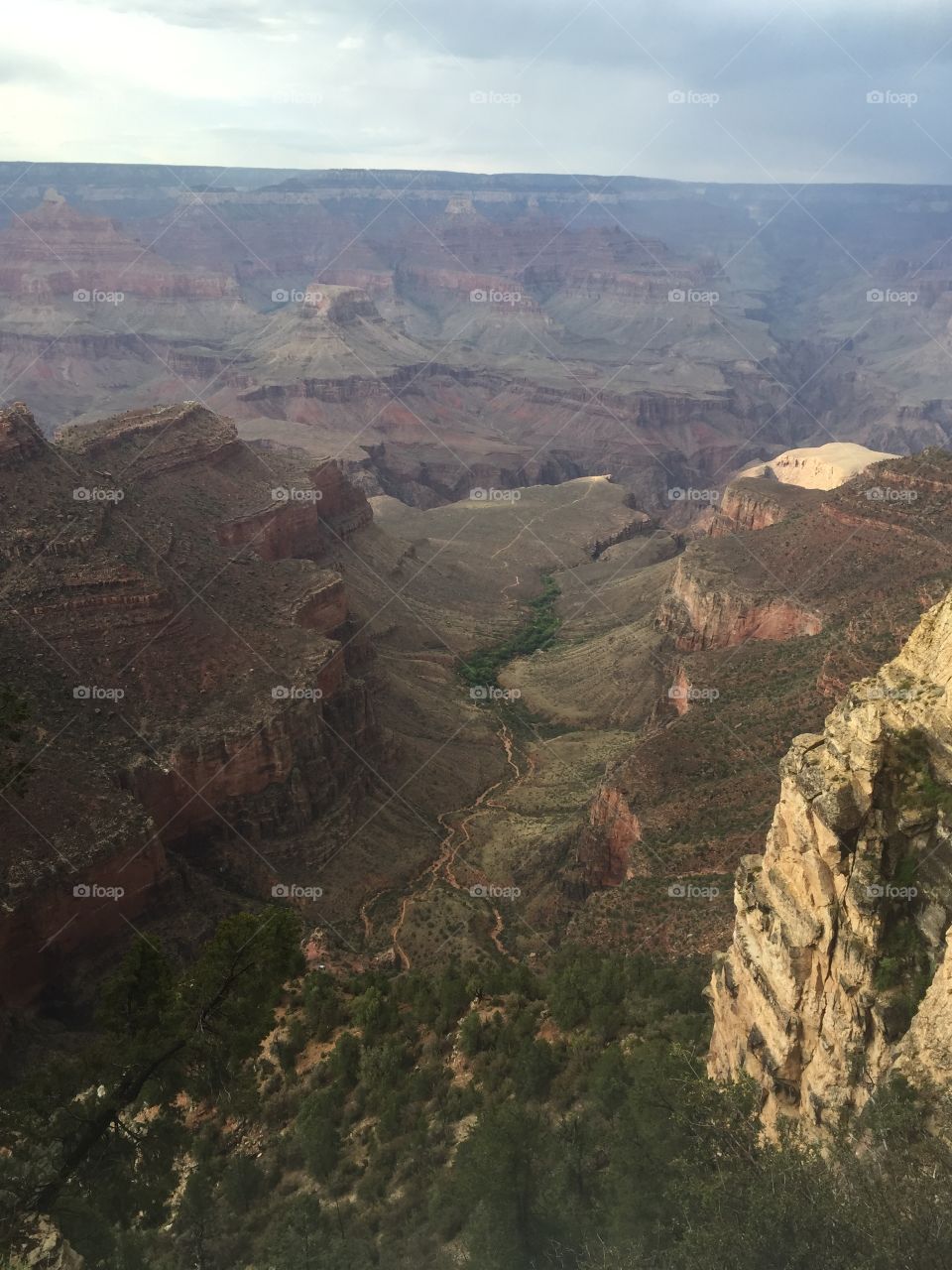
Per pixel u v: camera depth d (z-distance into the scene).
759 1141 29.33
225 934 37.81
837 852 29.64
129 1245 34.53
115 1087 35.75
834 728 32.44
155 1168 35.62
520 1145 34.22
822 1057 29.31
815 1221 22.42
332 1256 36.06
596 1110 40.16
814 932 30.36
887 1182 22.59
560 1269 31.77
